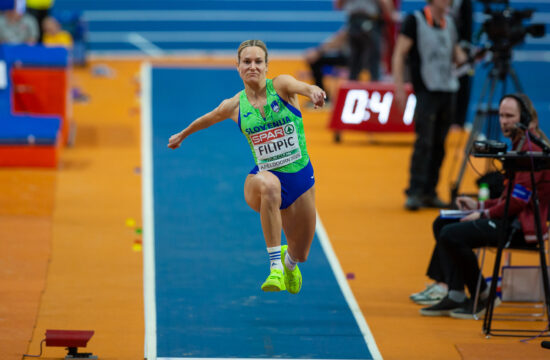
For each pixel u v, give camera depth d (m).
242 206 27.05
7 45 35.50
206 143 35.53
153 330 17.45
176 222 25.27
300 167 15.22
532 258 22.92
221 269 21.50
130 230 24.58
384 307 19.27
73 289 19.78
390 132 36.94
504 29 25.25
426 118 26.72
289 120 14.99
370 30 42.03
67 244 23.11
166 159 32.69
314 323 18.12
